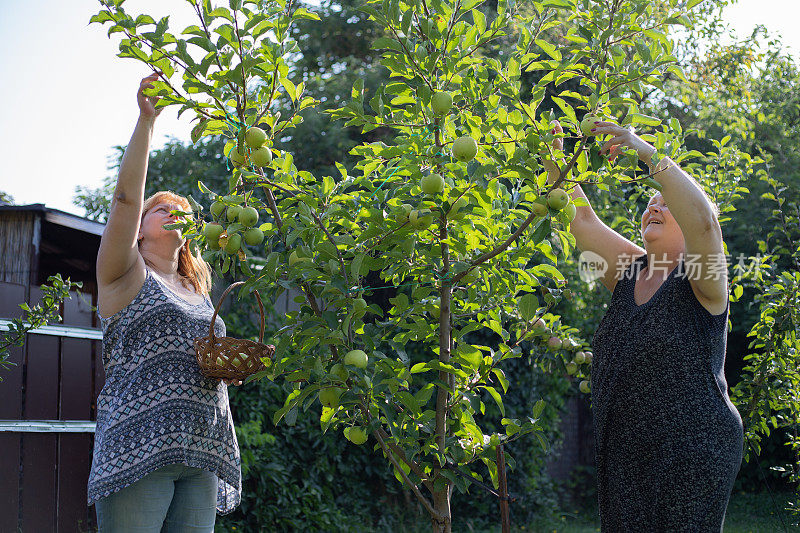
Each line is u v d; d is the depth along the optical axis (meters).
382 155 2.38
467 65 2.29
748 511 8.82
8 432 4.86
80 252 7.16
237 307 7.00
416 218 2.19
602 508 2.26
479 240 2.50
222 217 2.39
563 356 3.70
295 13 2.24
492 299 2.73
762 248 4.93
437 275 2.45
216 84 2.15
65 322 5.38
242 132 2.21
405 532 7.24
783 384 4.39
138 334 2.52
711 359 2.14
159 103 2.21
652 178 2.09
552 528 8.11
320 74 12.54
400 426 2.42
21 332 4.24
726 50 8.50
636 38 2.30
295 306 7.45
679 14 2.24
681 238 2.30
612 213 5.26
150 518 2.42
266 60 2.24
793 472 4.61
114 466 2.38
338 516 6.96
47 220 6.05
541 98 2.25
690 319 2.14
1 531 4.75
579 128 2.19
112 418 2.45
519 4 2.45
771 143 8.59
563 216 2.18
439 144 2.30
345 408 2.48
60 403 5.26
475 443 2.57
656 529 2.09
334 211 2.32
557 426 9.16
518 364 8.07
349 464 7.49
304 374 2.27
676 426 2.08
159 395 2.46
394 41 2.26
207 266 2.97
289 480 6.86
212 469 2.56
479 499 8.07
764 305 4.46
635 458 2.14
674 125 3.40
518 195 2.78
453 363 2.63
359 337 2.65
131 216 2.43
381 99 2.35
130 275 2.53
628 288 2.36
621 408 2.18
